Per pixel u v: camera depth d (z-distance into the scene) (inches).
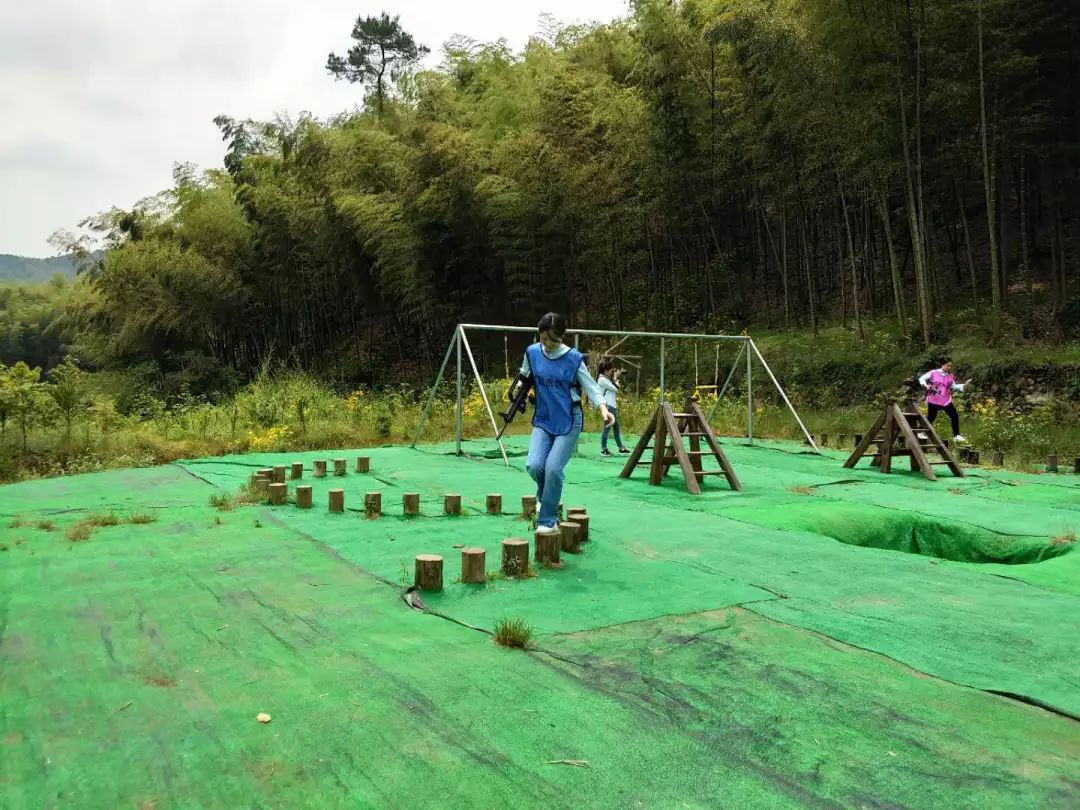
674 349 844.0
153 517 233.9
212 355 1206.9
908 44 637.3
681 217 865.5
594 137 861.8
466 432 510.3
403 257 928.3
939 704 109.3
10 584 163.5
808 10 682.2
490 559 187.8
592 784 86.7
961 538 248.1
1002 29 624.4
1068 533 231.1
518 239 859.4
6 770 88.4
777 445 484.7
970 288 769.6
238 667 119.6
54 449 387.9
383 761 91.1
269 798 83.1
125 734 97.3
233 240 1198.3
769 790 86.1
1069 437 504.4
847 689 114.0
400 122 1061.8
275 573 173.0
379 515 236.8
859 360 695.1
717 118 815.1
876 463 382.3
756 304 919.0
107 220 1302.9
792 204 821.9
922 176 678.5
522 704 107.0
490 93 977.5
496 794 84.3
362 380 1049.5
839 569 186.7
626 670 119.8
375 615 145.2
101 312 1285.7
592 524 233.8
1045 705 108.6
